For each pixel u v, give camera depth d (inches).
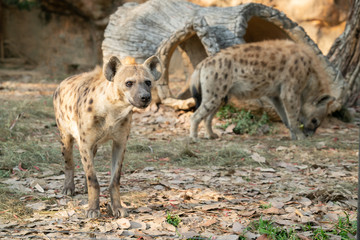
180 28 439.2
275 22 448.1
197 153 324.8
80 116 193.5
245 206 213.2
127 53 461.4
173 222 190.4
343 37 510.3
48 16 960.3
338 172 277.9
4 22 979.3
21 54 983.6
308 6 660.7
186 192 233.5
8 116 403.9
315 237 175.6
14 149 299.6
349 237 177.2
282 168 295.3
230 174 273.9
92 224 186.9
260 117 439.2
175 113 458.6
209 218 196.5
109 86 185.2
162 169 284.7
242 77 381.4
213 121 438.9
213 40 426.6
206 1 718.5
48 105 495.5
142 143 346.0
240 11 445.1
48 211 201.8
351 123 461.7
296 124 391.2
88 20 927.0
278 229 180.2
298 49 394.6
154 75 190.2
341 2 671.1
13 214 194.7
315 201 224.2
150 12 470.3
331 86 441.7
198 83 386.3
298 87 387.9
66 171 229.1
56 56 948.0
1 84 673.6
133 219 193.2
